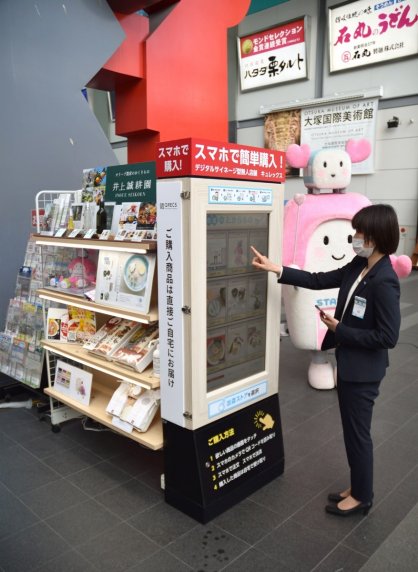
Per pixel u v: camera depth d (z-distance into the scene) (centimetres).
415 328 519
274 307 227
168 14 413
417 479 234
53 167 372
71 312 282
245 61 1056
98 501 218
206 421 200
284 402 330
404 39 830
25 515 208
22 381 311
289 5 966
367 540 190
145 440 216
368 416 192
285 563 178
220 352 208
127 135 452
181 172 179
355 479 201
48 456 260
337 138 943
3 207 346
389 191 893
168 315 196
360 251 183
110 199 244
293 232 324
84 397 263
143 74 413
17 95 346
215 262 199
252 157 201
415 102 841
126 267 224
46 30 353
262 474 227
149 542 190
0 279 350
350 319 188
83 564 178
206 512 199
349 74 915
